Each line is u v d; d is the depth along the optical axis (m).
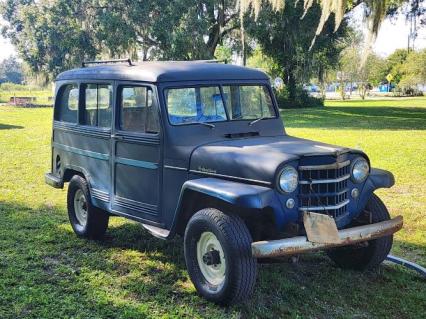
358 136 18.14
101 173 6.04
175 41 27.47
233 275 4.33
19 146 15.37
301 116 29.91
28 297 4.66
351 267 5.49
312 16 28.53
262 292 4.91
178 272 5.39
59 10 32.84
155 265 5.60
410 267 5.53
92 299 4.69
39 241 6.37
